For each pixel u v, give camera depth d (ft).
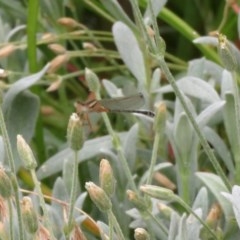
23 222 2.14
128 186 2.67
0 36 3.20
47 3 3.25
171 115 3.06
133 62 2.92
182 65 3.24
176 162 2.65
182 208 2.63
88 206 2.78
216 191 2.48
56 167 2.79
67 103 3.30
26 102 2.92
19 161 2.84
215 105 2.58
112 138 2.49
